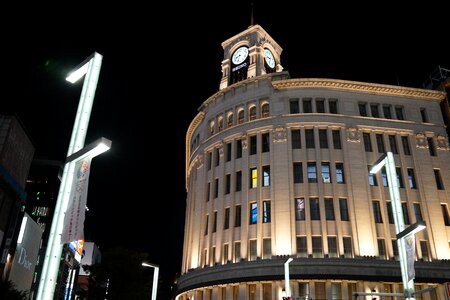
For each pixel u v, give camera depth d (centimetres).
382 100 5169
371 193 4603
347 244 4322
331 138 4822
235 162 5097
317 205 4488
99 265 5159
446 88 5497
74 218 1225
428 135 5047
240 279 4262
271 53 6888
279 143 4838
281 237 4347
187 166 6762
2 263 3303
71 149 1390
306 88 5138
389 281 4044
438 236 4447
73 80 1639
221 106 5619
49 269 1200
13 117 3394
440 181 4841
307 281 4106
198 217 5244
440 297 4122
